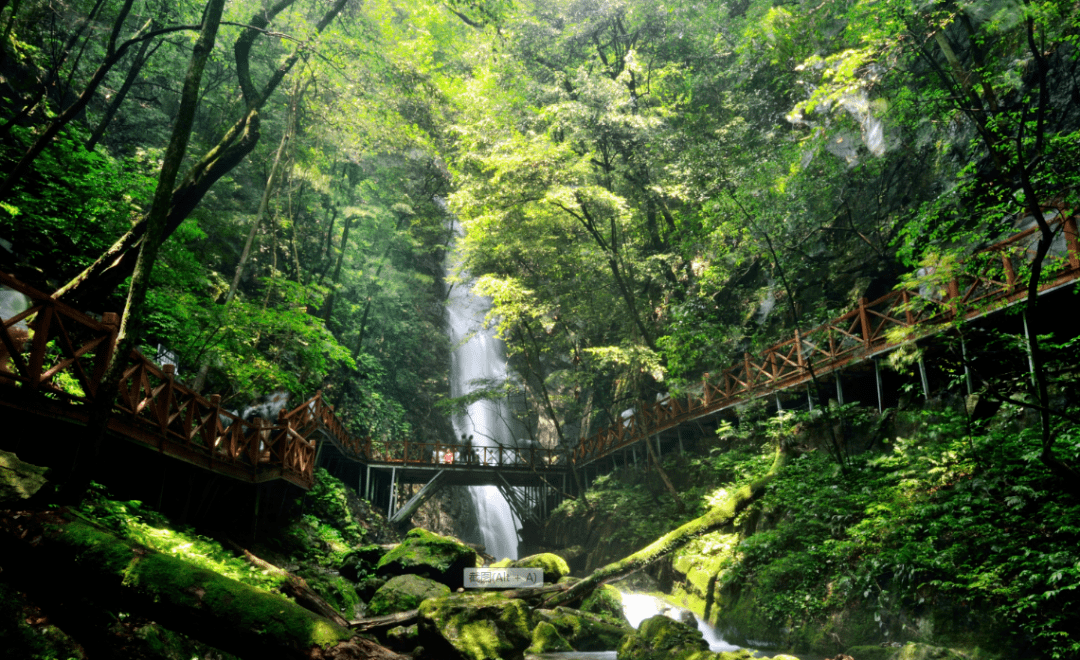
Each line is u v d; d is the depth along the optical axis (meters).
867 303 11.62
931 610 7.32
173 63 17.92
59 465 6.81
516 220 17.42
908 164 14.66
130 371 6.91
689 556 12.66
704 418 16.47
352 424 26.11
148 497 8.24
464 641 6.67
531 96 17.14
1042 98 7.25
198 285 12.25
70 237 11.14
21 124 12.32
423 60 16.14
